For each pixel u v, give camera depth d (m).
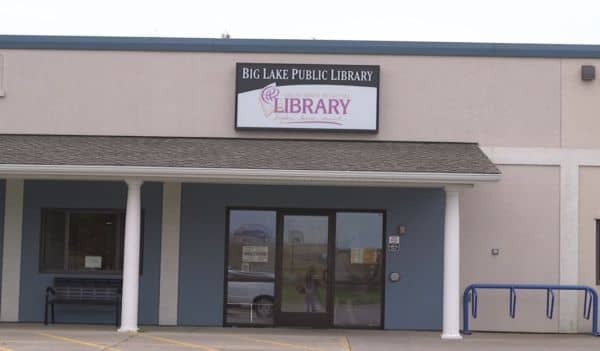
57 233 16.80
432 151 15.81
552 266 16.34
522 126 16.50
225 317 16.48
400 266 16.45
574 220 16.36
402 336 15.26
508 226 16.39
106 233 16.80
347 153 15.52
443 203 16.47
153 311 16.45
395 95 16.61
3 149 15.41
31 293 16.56
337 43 16.61
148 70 16.77
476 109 16.55
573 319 16.28
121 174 14.47
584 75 16.39
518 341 14.77
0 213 16.66
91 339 13.86
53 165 14.34
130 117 16.75
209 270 16.52
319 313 16.48
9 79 16.83
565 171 16.41
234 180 14.94
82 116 16.77
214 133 16.67
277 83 16.55
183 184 16.59
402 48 16.61
